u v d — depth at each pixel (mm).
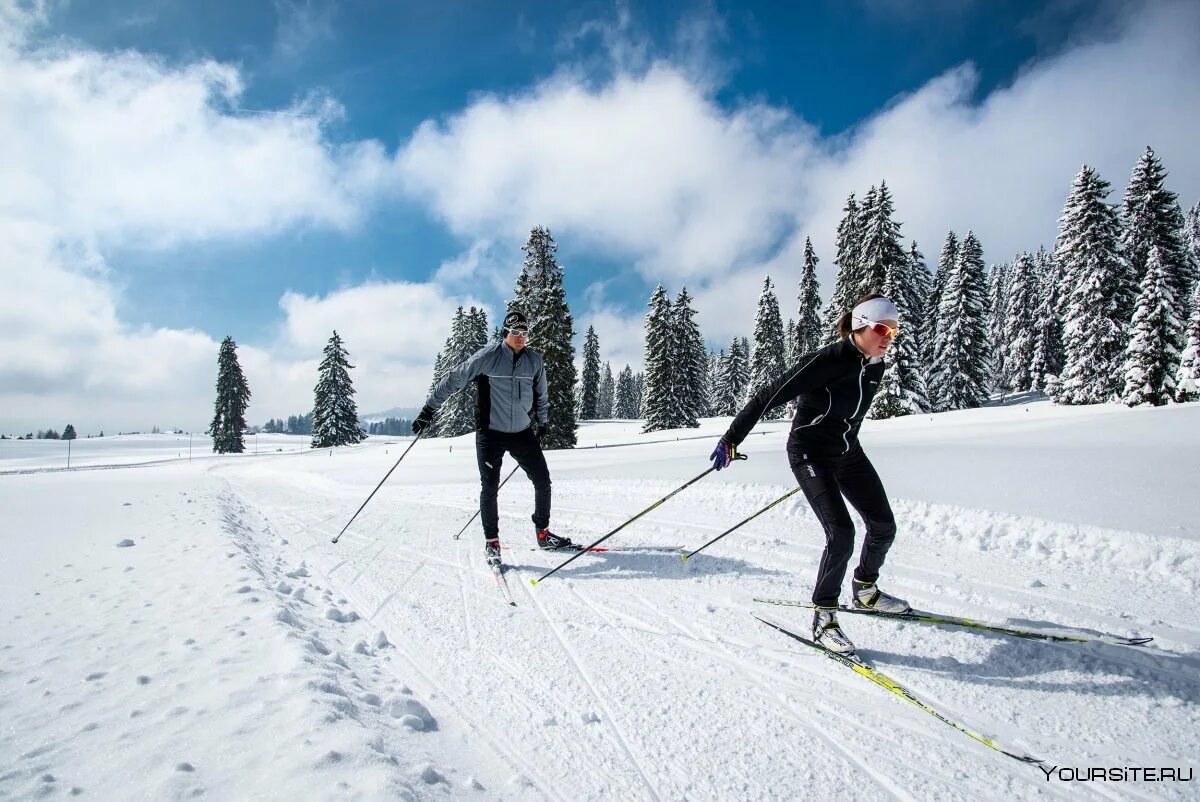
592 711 2502
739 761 2152
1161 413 13578
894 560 4527
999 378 46000
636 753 2207
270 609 3227
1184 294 25172
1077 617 3283
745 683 2727
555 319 28641
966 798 1944
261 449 57875
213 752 1840
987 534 4934
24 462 43219
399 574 4617
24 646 2787
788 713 2469
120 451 55938
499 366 4875
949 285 32812
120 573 4172
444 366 47250
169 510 7465
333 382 50156
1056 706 2449
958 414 24828
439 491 10227
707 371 70188
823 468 3145
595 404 70938
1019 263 43656
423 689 2713
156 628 3008
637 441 31047
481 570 4645
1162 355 22906
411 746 2115
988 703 2492
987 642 3020
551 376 28125
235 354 54062
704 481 7902
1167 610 3334
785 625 3330
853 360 2986
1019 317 43500
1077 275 27188
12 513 7441
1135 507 4852
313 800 1580
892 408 27922
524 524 6480
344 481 14484
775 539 5199
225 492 10836
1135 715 2354
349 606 3887
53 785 1651
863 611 3369
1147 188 26266
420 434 5285
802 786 2012
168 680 2391
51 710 2135
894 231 27531
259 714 2078
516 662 2980
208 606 3346
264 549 5559
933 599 3693
